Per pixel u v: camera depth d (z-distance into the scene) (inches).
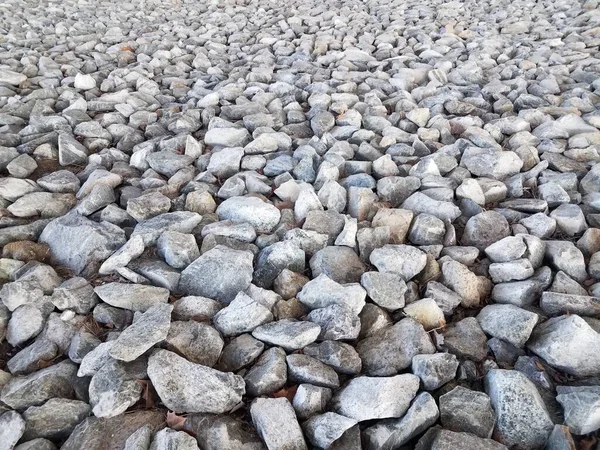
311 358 75.0
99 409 68.2
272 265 93.4
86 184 117.6
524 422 66.8
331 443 64.2
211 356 76.8
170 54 205.8
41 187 119.0
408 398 68.5
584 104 151.4
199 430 66.7
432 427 66.9
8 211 110.0
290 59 200.8
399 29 230.7
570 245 93.9
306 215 106.4
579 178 119.8
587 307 81.6
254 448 65.7
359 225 105.0
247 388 72.5
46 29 228.1
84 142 141.7
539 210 106.8
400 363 76.2
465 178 117.0
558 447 63.5
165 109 158.4
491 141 132.0
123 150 140.0
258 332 78.7
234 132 139.4
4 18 242.7
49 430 68.1
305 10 267.6
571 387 69.8
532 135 135.2
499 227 101.6
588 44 199.9
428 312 83.7
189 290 90.0
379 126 146.1
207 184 120.0
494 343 79.4
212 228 101.1
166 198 110.3
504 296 87.8
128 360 71.0
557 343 74.2
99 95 172.4
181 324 79.1
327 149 133.9
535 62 185.8
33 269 90.7
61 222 102.4
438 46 203.8
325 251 96.3
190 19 259.9
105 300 84.7
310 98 159.8
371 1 278.8
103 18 251.8
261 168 128.3
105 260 95.4
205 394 69.0
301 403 68.4
